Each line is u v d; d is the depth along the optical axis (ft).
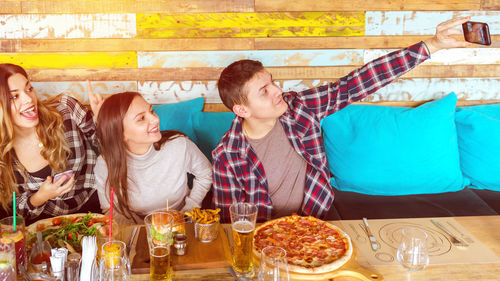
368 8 8.46
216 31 8.47
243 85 5.71
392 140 7.86
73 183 6.61
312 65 8.70
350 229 5.06
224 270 4.32
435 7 8.50
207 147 8.15
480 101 8.92
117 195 6.05
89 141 7.10
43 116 6.38
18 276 4.14
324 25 8.52
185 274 4.24
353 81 6.22
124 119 5.75
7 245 3.82
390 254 4.53
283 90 8.80
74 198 6.98
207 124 8.27
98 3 8.25
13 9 8.20
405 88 8.89
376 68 6.09
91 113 7.00
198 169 6.82
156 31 8.42
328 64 8.70
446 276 4.14
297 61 8.67
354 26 8.54
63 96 6.95
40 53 8.39
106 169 6.30
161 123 8.07
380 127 7.95
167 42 8.48
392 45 8.65
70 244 4.51
